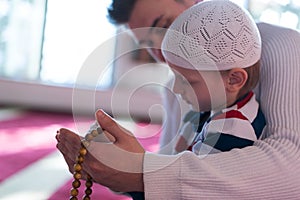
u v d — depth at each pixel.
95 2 3.22
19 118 3.04
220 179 0.64
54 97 3.41
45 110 3.38
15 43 3.36
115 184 0.66
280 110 0.74
